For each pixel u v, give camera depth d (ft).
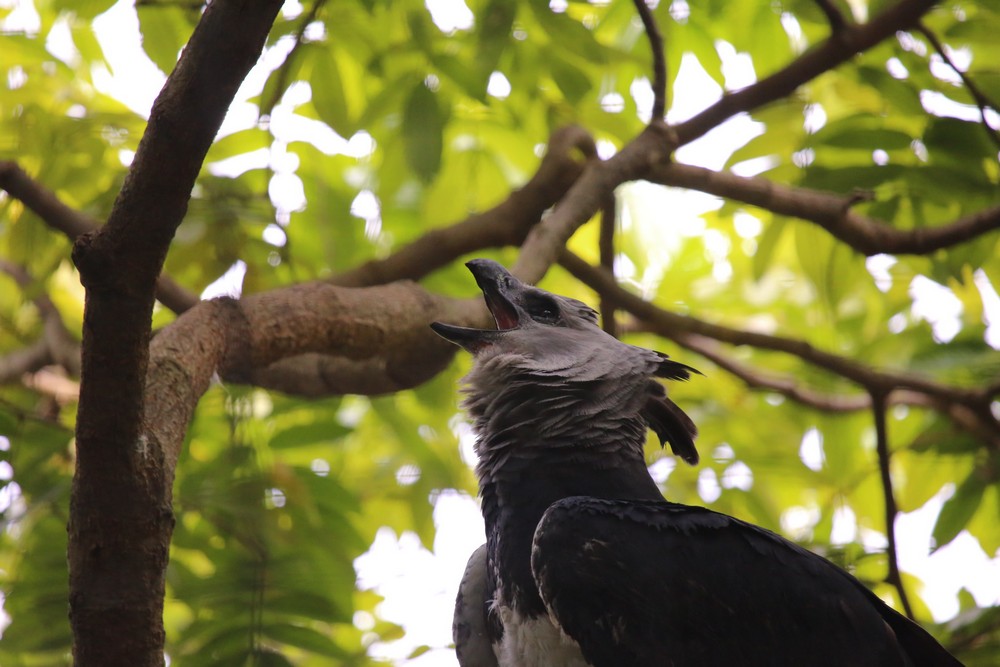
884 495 38.96
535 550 22.38
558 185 36.55
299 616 30.01
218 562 31.19
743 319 49.80
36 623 29.78
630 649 21.68
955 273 39.32
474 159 40.37
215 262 32.50
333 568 32.35
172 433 21.20
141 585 18.79
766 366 48.73
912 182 37.47
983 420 39.93
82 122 37.11
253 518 30.73
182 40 34.19
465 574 25.43
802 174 38.70
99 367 18.07
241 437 32.09
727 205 38.91
